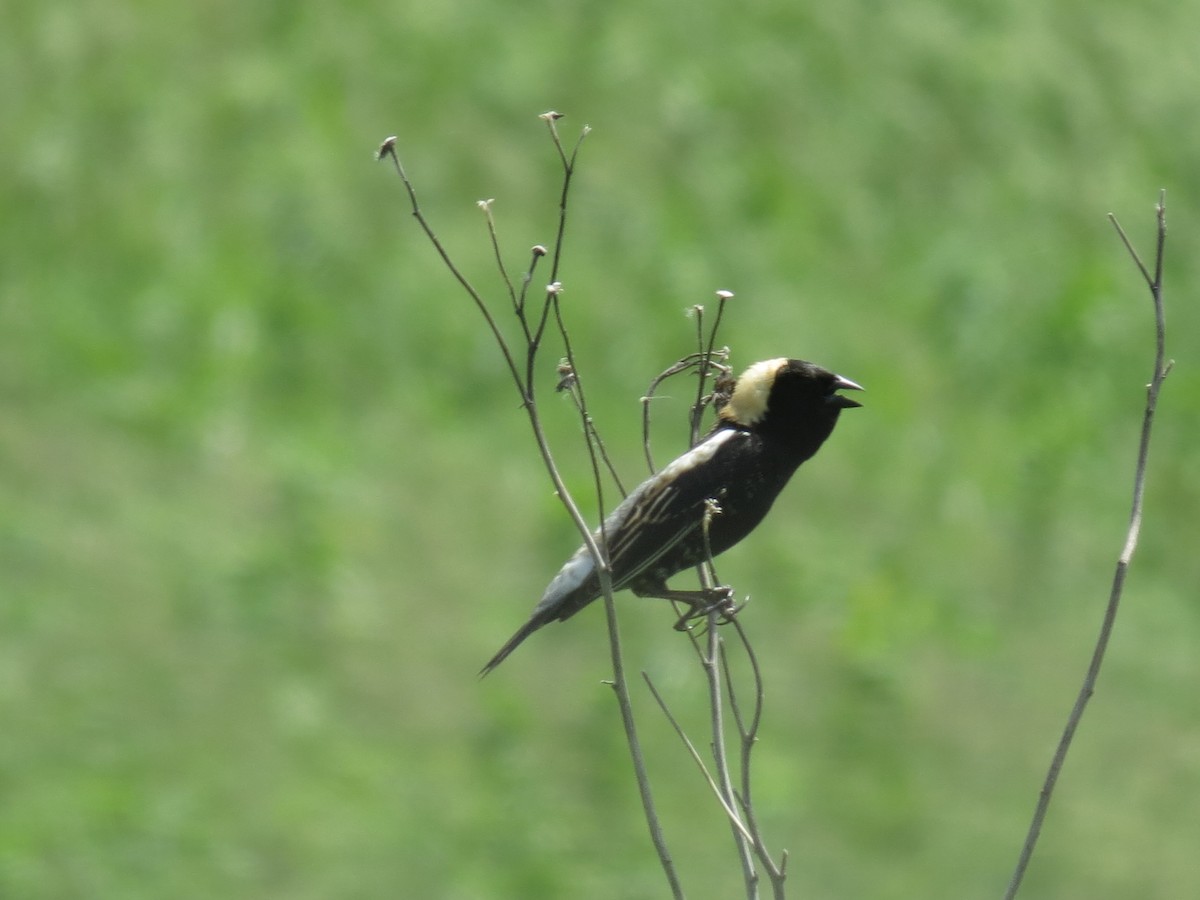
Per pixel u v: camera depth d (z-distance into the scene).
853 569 16.20
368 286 18.77
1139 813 13.26
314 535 15.07
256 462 16.25
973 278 21.05
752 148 21.77
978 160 22.98
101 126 20.05
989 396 19.94
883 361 19.77
